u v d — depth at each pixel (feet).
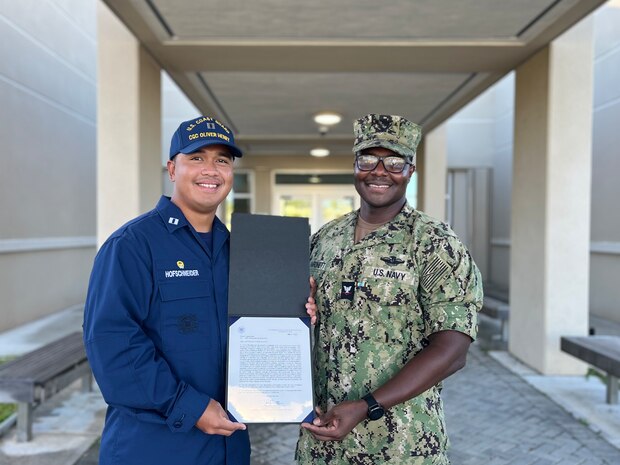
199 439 5.20
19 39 22.85
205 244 5.56
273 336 5.32
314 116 25.58
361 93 21.45
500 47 15.57
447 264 5.08
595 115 25.95
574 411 12.89
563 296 15.60
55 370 10.98
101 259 5.08
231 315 5.33
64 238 27.48
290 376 5.20
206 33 14.43
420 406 5.28
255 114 25.52
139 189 15.08
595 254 25.91
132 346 4.81
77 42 28.89
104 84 14.94
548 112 15.39
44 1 25.14
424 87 20.42
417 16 13.29
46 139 25.45
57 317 25.44
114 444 5.12
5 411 12.64
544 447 10.84
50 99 25.84
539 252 16.01
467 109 39.17
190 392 4.93
